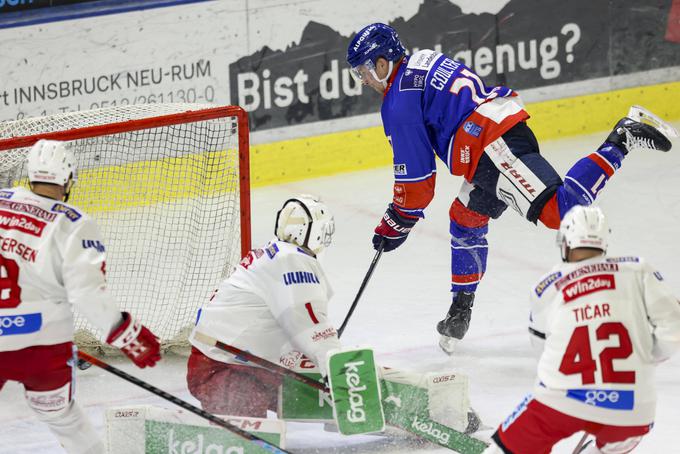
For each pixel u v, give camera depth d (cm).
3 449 1471
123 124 1811
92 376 1736
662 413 1507
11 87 2858
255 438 1287
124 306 1948
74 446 1295
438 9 3019
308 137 3012
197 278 2025
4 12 2814
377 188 2900
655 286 1109
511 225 2552
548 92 3098
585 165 1700
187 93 2920
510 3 3045
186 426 1353
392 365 1764
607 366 1091
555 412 1116
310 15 2950
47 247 1183
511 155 1703
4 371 1214
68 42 2845
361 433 1334
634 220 2491
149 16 2858
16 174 1831
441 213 2705
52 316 1212
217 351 1433
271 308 1397
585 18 3086
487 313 2014
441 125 1739
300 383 1453
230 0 2889
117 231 2259
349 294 2177
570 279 1128
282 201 2844
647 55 3145
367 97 3048
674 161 2895
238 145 1881
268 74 2952
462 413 1435
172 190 2288
